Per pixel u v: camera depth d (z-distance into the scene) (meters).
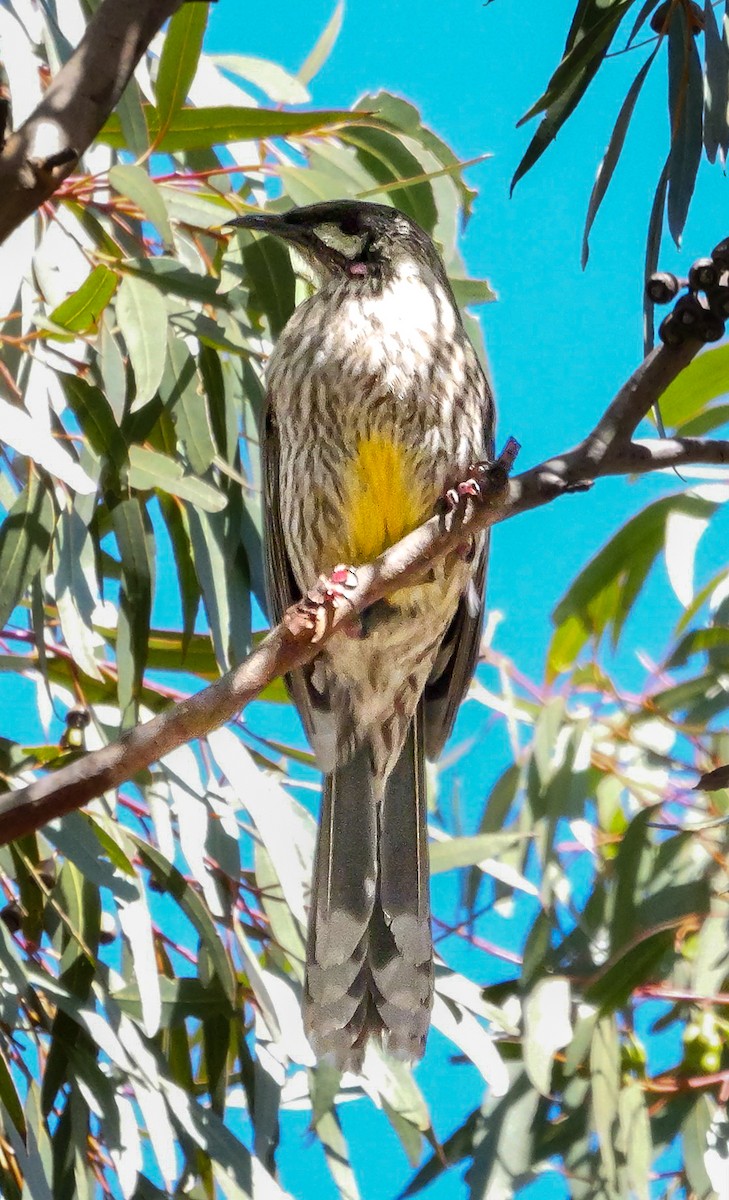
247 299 9.14
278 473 8.97
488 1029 9.77
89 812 8.23
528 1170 9.17
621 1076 9.27
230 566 8.90
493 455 9.21
